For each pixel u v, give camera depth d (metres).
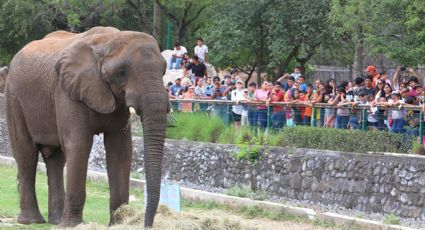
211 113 22.09
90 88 12.01
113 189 12.70
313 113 19.16
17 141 13.92
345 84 19.06
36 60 13.34
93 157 23.97
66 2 37.88
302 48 34.81
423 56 22.08
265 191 18.50
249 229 12.78
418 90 18.14
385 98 17.95
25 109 13.50
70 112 12.34
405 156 15.78
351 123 18.38
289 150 18.20
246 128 20.06
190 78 25.34
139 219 12.18
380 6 22.39
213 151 20.20
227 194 18.48
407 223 15.07
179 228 11.93
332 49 35.41
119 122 12.52
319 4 31.55
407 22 21.38
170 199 14.12
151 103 11.32
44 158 14.02
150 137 11.28
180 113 22.88
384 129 17.77
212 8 37.56
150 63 11.53
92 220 14.55
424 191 15.31
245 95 21.50
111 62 11.70
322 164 17.38
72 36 13.43
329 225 15.19
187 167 21.02
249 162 19.03
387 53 22.42
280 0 32.28
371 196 16.27
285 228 14.79
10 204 16.69
